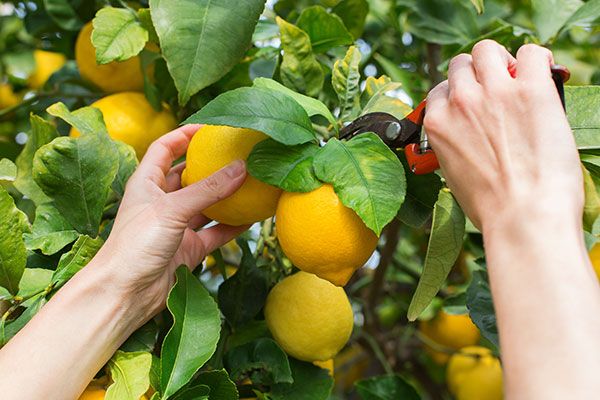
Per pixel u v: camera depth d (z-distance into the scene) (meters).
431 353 0.98
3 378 0.42
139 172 0.52
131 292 0.47
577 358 0.32
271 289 0.60
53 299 0.45
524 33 0.70
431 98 0.44
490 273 0.37
